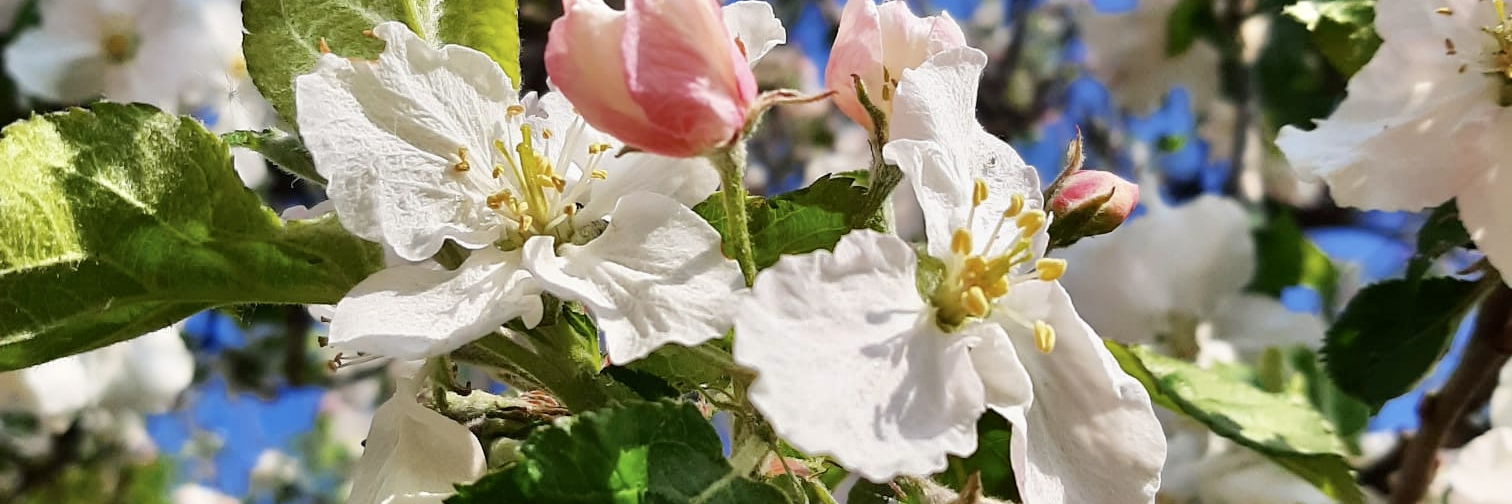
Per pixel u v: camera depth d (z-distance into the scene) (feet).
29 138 0.27
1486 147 0.41
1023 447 0.25
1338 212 0.96
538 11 0.87
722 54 0.26
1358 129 0.43
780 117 1.38
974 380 0.25
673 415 0.25
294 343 1.20
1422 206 0.42
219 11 0.79
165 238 0.29
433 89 0.29
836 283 0.25
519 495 0.24
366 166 0.27
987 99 1.30
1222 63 0.85
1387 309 0.50
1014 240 0.29
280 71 0.32
